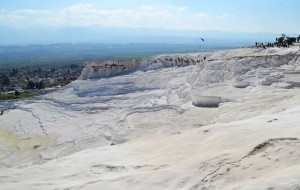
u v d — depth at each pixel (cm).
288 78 4109
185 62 7012
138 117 4112
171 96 5200
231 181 1390
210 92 4366
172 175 1578
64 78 16288
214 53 7106
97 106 5319
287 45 6334
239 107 3431
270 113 2892
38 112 5672
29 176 2031
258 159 1552
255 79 4481
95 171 1944
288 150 1567
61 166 2219
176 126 3312
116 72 7375
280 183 1202
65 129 4597
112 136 3594
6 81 15762
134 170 1838
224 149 1909
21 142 4431
